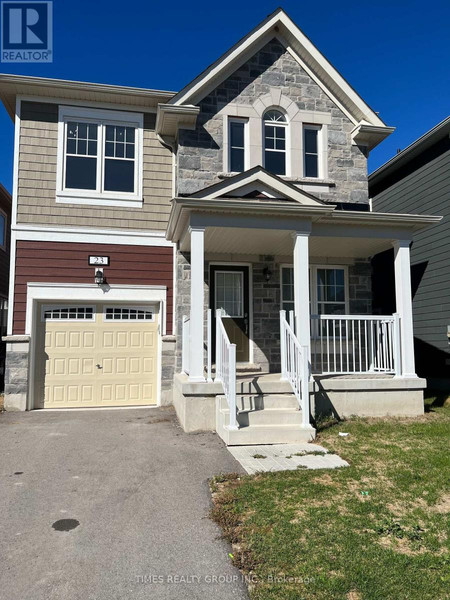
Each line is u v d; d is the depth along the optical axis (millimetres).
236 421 6602
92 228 9867
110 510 4254
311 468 5320
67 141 9984
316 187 9914
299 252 7867
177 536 3748
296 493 4566
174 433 7207
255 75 9906
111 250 9930
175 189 9969
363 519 3990
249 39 9758
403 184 12703
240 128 9859
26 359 9422
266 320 9828
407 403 8016
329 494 4543
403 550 3492
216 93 9664
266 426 6641
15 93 9719
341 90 10180
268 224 7816
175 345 9984
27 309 9484
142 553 3477
